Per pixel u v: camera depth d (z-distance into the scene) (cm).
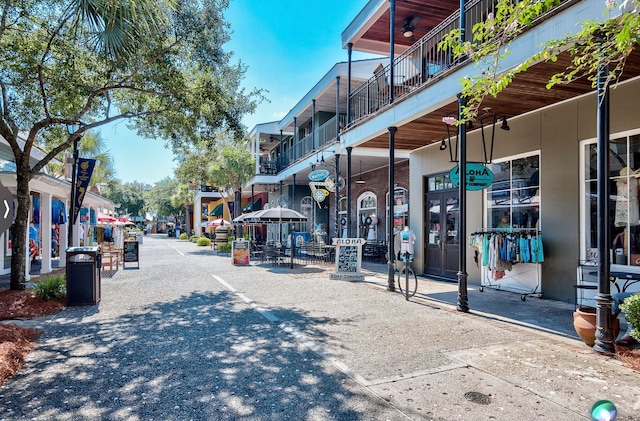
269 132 2578
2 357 455
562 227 790
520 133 888
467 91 474
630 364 447
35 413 347
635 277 587
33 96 895
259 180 2397
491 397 373
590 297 711
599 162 492
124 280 1168
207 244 3131
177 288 1010
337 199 1462
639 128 667
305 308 760
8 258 1417
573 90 718
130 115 1002
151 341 554
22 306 752
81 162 1184
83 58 846
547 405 355
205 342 548
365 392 387
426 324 634
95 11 668
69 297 789
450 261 1119
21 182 882
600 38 420
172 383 410
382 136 1073
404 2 1013
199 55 983
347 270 1156
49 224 1336
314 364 462
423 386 399
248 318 684
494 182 973
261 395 382
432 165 1184
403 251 1208
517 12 403
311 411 350
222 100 1033
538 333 578
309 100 1936
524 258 804
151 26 780
